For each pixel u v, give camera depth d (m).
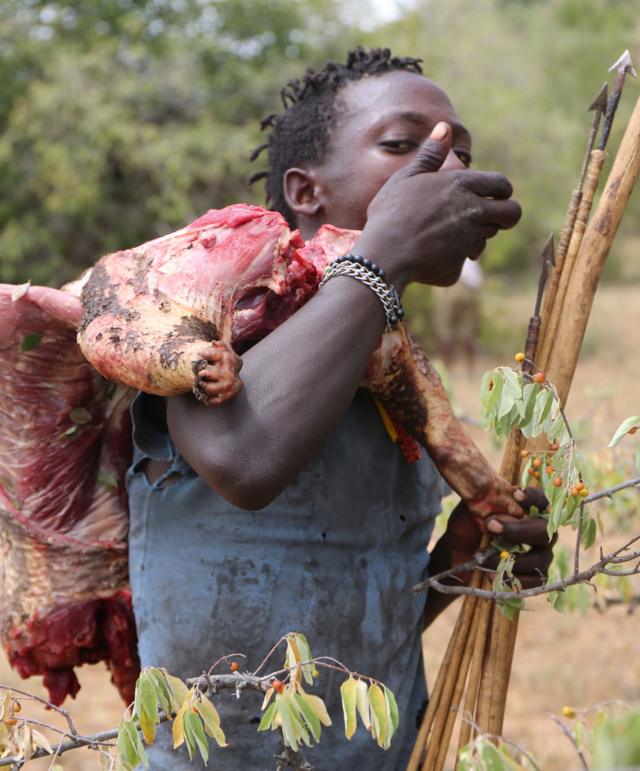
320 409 1.79
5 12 13.66
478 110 16.28
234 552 2.08
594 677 6.36
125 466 2.24
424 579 2.35
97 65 13.04
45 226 13.57
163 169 12.97
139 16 13.85
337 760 2.13
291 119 2.38
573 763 5.30
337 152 2.27
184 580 2.10
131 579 2.19
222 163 12.96
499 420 1.88
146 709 1.81
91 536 2.22
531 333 2.17
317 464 2.10
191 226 1.93
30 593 2.22
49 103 12.74
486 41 18.22
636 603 3.64
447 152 2.01
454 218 1.94
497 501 2.13
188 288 1.83
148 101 13.24
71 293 2.12
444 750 2.20
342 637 2.13
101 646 2.32
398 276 1.91
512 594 2.04
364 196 2.24
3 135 13.62
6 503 2.19
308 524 2.10
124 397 2.20
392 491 2.22
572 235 2.16
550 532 1.91
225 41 14.11
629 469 3.48
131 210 13.59
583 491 1.89
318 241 2.07
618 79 2.15
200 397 1.73
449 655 2.22
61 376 2.15
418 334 15.80
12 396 2.16
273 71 13.70
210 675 1.93
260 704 2.10
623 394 13.66
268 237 1.90
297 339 1.81
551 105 23.09
